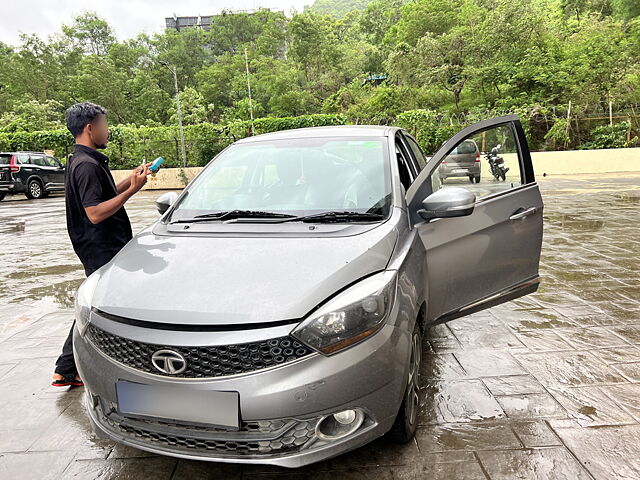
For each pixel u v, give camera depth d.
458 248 2.86
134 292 2.13
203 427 1.90
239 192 2.95
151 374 1.94
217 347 1.86
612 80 24.41
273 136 3.45
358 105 43.75
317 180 2.89
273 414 1.85
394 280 2.15
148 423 2.02
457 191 2.63
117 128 24.09
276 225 2.58
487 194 3.12
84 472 2.33
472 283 2.98
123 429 2.11
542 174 19.77
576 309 4.22
